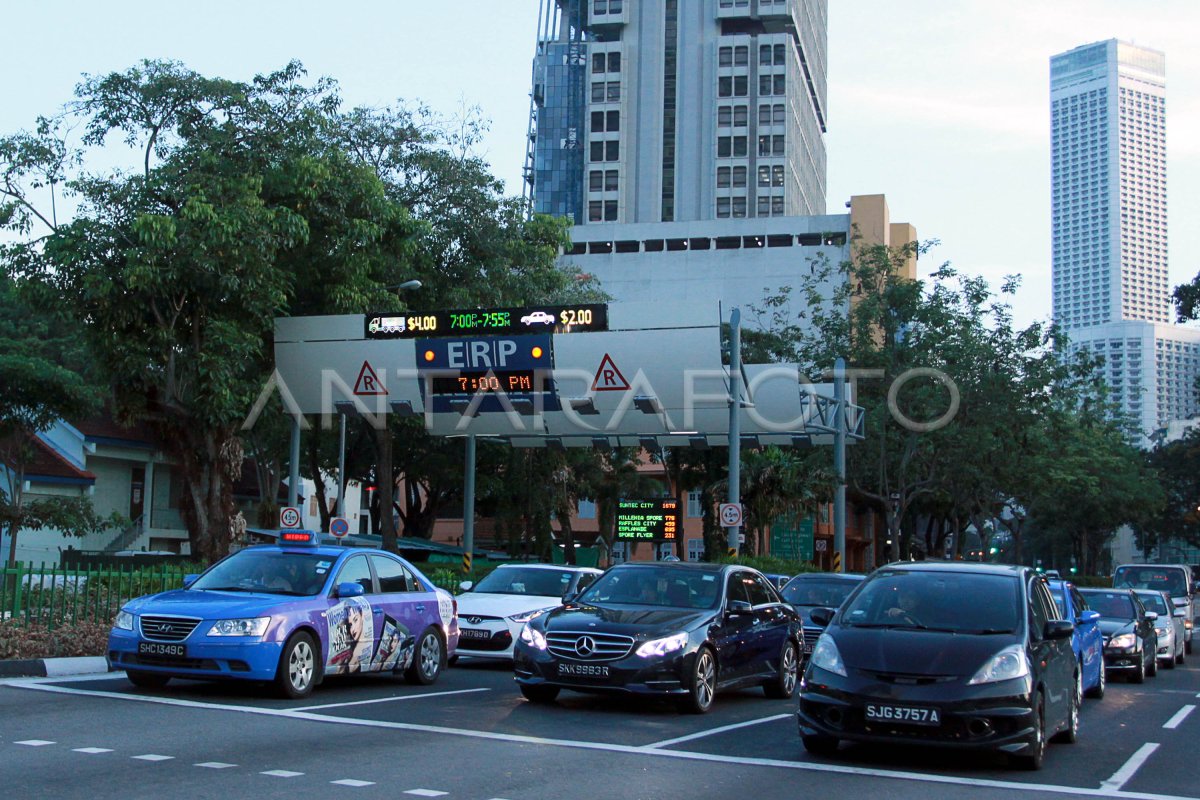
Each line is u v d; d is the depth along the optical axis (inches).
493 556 2053.4
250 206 952.9
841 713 392.8
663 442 1261.1
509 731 446.6
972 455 1594.5
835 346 1667.1
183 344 1001.5
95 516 1212.5
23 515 1117.1
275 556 560.7
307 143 1042.1
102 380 1034.1
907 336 1642.5
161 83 986.7
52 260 938.7
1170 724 566.3
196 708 470.3
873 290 1674.5
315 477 1840.6
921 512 2738.7
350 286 1096.2
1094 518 2709.2
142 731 410.3
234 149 1015.0
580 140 5064.0
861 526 3203.7
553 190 5049.2
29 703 466.6
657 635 510.0
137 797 305.1
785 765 394.3
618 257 4079.7
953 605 434.3
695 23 4857.3
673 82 4845.0
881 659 398.6
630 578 577.3
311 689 519.2
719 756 408.5
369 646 557.9
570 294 1726.1
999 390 1584.6
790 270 3929.6
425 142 1306.6
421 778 345.1
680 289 4010.8
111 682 545.6
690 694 514.0
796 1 4940.9
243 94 1015.6
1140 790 373.1
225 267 951.0
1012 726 386.0
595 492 2158.0
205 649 488.4
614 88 4857.3
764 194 4665.4
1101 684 686.5
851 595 454.0
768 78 4734.3
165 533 1782.7
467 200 1302.9
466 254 1316.4
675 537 1387.8
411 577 613.3
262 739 403.2
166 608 501.0
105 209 968.9
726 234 4037.9
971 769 402.9
